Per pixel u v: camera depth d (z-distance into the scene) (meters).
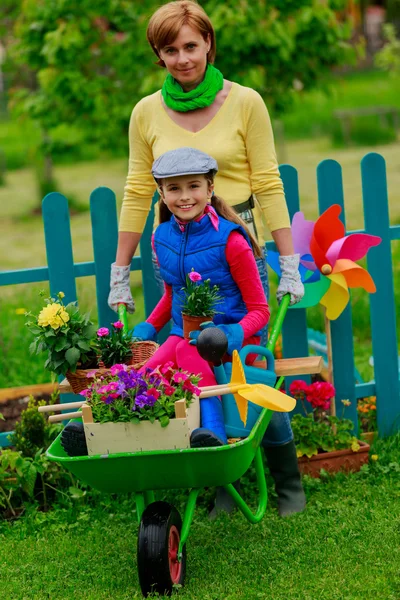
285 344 5.82
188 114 4.82
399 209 14.68
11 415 6.37
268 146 4.84
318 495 5.22
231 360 4.35
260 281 4.57
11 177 21.98
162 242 4.59
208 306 4.26
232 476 3.98
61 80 8.48
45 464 5.20
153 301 5.79
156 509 4.07
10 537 4.93
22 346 7.86
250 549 4.55
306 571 4.29
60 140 10.19
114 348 4.50
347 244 5.23
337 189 5.76
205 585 4.21
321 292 5.27
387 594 4.01
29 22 8.84
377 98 28.80
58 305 4.55
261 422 4.14
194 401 3.96
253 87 8.06
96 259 5.65
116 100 8.59
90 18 8.38
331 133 23.95
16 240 14.89
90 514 5.15
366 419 6.20
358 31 22.44
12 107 9.84
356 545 4.50
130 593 4.20
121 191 18.11
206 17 4.70
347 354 5.86
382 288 5.89
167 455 3.81
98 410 3.90
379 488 5.22
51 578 4.43
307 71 8.83
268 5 8.06
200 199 4.38
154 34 4.66
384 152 21.34
